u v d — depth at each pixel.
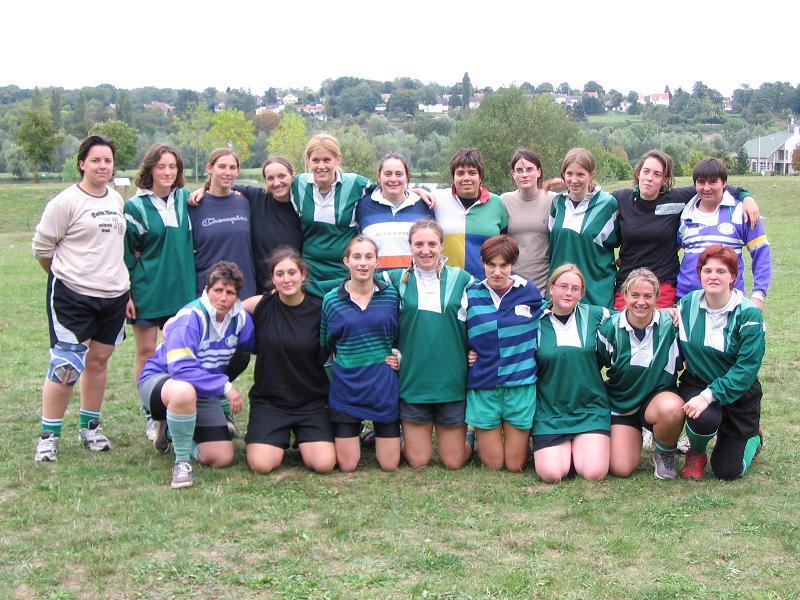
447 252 7.14
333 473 6.32
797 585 4.39
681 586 4.36
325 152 6.81
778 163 108.31
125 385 9.16
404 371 6.37
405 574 4.53
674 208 6.83
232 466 6.43
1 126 111.12
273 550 4.84
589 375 6.33
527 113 54.31
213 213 6.99
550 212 7.13
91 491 5.77
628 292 6.10
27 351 11.19
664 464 6.18
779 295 15.90
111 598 4.27
